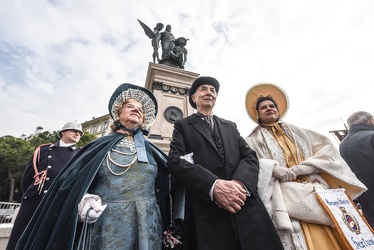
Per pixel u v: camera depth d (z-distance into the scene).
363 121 2.81
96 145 1.75
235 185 1.49
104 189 1.51
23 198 2.73
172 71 7.80
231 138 1.96
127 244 1.33
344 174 1.82
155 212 1.57
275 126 2.27
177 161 1.64
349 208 1.59
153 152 1.91
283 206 1.58
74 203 1.34
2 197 23.48
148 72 8.02
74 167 1.57
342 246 1.51
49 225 1.35
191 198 1.66
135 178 1.58
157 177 1.86
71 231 1.24
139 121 1.98
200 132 1.90
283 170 1.75
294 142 2.10
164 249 1.63
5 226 3.43
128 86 2.21
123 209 1.43
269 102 2.39
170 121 6.87
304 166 1.79
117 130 2.01
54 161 3.02
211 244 1.40
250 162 1.76
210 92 2.20
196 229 1.47
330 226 1.56
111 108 2.16
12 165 22.66
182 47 10.06
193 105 2.49
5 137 27.80
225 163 1.74
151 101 2.29
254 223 1.45
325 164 1.80
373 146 2.43
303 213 1.54
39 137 26.66
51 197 1.52
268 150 2.08
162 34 10.42
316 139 2.13
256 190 1.60
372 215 2.36
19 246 1.42
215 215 1.53
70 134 3.42
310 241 1.48
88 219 1.28
